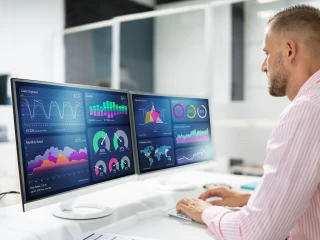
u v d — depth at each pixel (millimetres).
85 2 4852
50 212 1148
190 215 1079
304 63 894
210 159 1729
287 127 818
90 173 1116
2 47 3979
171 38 5801
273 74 956
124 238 893
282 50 920
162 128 1464
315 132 782
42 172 956
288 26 905
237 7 4855
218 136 3201
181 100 1584
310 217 865
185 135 1585
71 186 1042
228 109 3137
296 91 931
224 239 900
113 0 5215
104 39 5133
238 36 4867
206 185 1642
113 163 1217
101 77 5105
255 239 809
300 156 784
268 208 796
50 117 998
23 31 4191
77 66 4777
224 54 4996
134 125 1333
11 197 1694
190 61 5574
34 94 959
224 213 956
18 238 900
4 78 2945
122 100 1294
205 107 1732
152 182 1672
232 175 1969
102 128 1188
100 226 1017
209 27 2885
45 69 4438
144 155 1359
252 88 4707
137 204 1272
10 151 2014
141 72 5781
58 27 4582
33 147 938
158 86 5992
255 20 4699
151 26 5969
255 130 3023
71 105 1074
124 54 5430
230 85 4934
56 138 1010
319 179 796
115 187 1558
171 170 1477
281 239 803
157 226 1029
